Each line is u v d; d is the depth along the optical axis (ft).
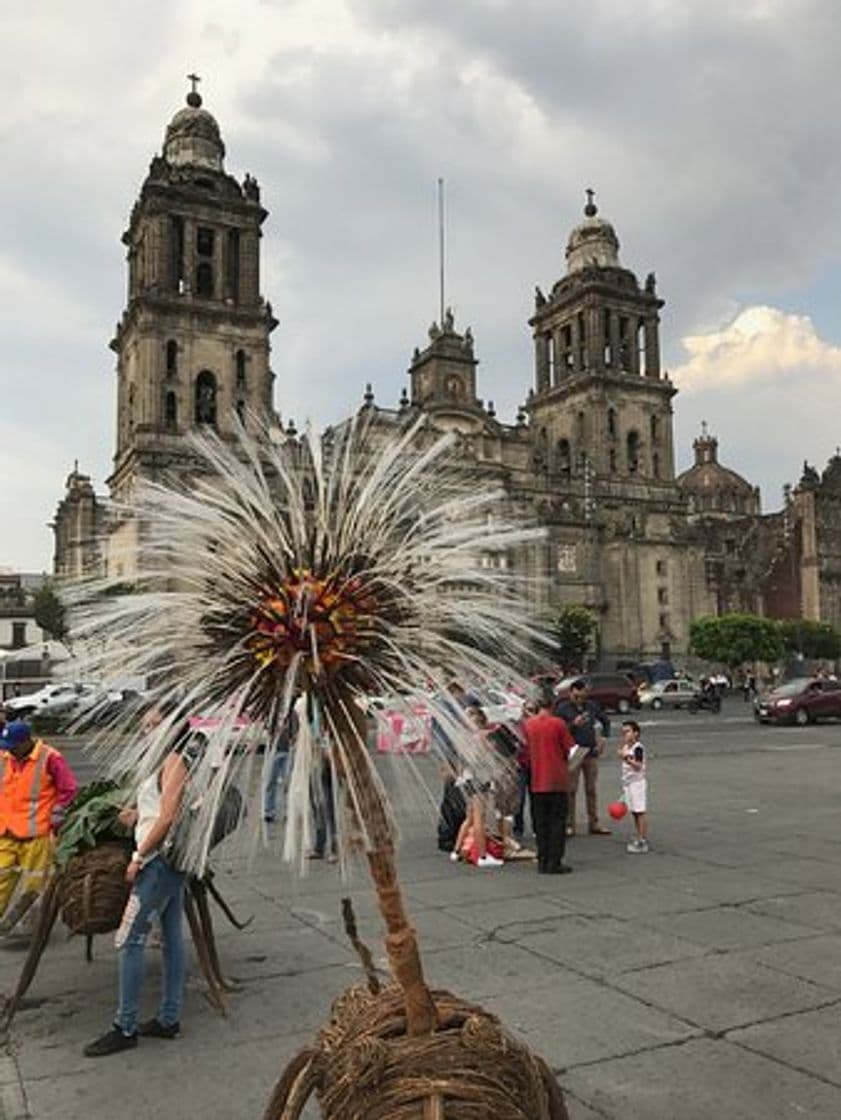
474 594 10.57
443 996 11.10
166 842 18.88
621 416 307.99
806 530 351.46
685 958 26.00
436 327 282.97
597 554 289.53
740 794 60.54
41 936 22.35
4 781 29.43
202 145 261.44
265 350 250.98
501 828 40.06
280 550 10.33
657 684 192.95
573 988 23.58
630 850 41.93
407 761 10.53
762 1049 19.81
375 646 10.11
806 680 142.31
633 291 317.42
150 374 237.04
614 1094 17.85
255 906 32.24
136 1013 20.25
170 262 247.70
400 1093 9.39
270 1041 20.57
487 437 279.49
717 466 428.97
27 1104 17.74
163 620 10.46
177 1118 17.13
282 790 10.77
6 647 252.62
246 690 10.02
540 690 12.43
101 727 11.65
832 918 30.17
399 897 10.29
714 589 340.59
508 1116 9.46
